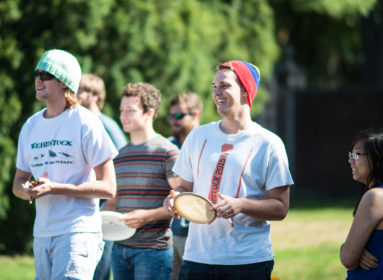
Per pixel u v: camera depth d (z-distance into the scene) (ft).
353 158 22.39
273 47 75.05
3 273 47.14
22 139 25.35
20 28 56.03
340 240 59.98
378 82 107.76
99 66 56.44
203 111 60.70
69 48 55.67
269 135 23.94
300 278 43.19
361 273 21.63
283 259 50.44
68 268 23.52
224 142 24.13
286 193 23.94
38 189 22.68
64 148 24.23
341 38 126.00
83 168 24.63
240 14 72.59
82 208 24.34
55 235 23.94
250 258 23.35
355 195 105.81
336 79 142.00
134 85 30.12
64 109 24.75
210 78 61.72
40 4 55.77
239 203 22.47
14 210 55.98
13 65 54.70
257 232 23.79
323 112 108.27
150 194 29.19
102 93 35.14
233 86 23.91
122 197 29.73
